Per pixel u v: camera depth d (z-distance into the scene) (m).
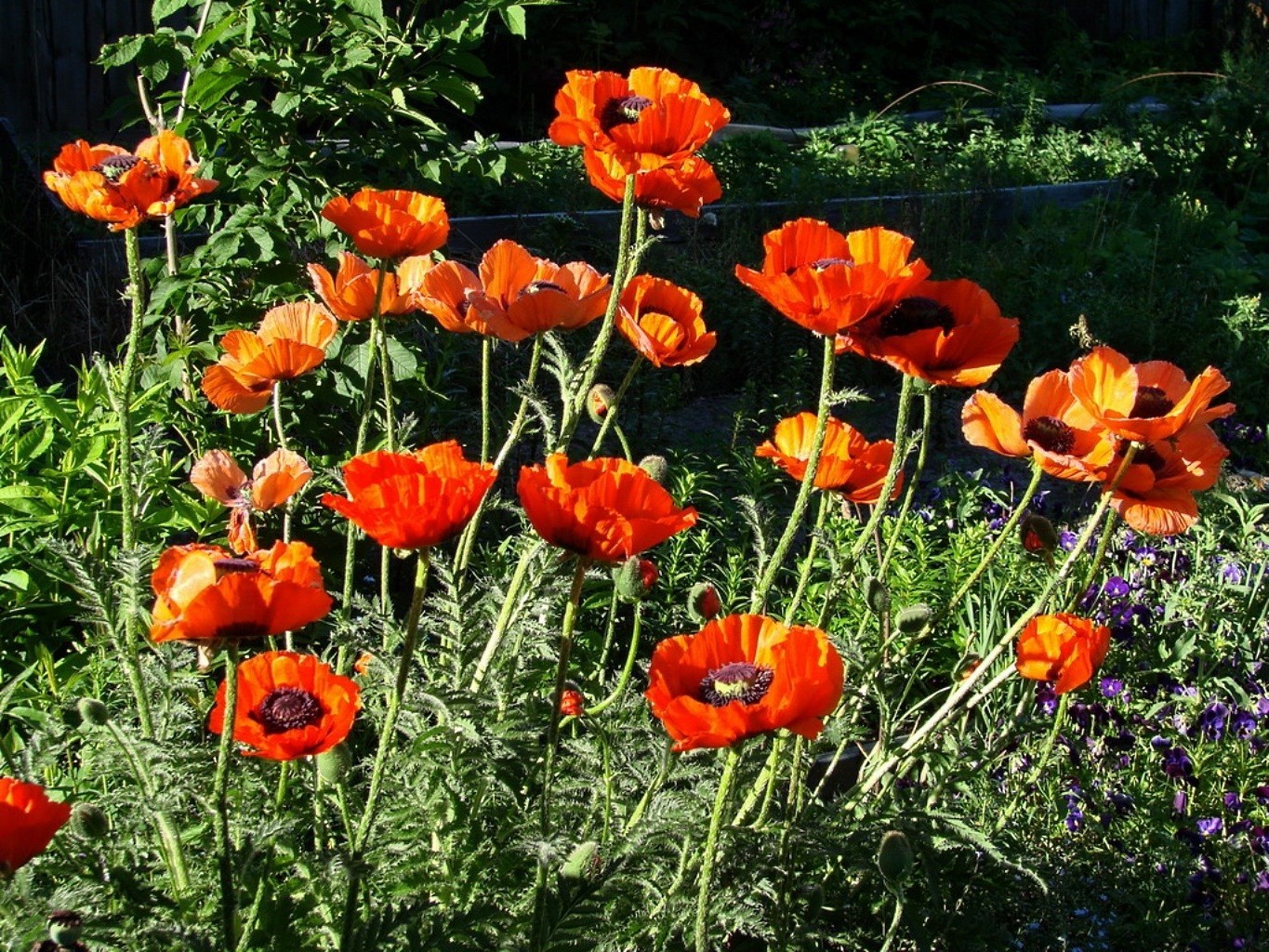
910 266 1.45
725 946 1.68
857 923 1.75
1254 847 2.04
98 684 1.89
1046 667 1.66
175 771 1.49
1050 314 4.38
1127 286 4.80
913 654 2.43
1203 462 1.58
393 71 2.99
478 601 1.70
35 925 1.35
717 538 2.89
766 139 5.86
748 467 3.00
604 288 1.70
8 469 2.30
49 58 6.00
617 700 1.73
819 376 4.04
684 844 1.55
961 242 5.06
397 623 1.65
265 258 2.71
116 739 1.46
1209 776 2.19
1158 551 2.67
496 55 7.38
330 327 1.78
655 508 1.34
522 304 1.65
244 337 1.72
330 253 2.79
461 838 1.55
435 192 3.16
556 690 1.43
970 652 1.90
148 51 2.78
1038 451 1.56
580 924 1.38
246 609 1.26
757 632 1.39
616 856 1.47
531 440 3.23
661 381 3.89
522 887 1.54
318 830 1.55
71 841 1.48
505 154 3.09
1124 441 1.56
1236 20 9.44
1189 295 4.76
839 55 8.51
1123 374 1.58
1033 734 2.09
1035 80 7.99
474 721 1.52
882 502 1.60
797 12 8.68
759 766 1.63
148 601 1.56
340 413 2.87
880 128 6.72
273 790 1.58
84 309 3.64
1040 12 9.63
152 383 2.62
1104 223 5.40
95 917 1.38
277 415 1.76
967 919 1.76
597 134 1.63
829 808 1.69
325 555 2.53
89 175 1.69
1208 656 2.36
